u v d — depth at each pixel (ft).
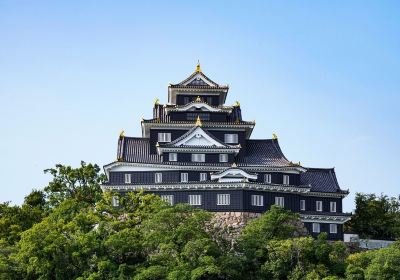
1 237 412.77
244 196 424.87
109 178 442.09
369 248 438.40
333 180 464.65
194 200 427.33
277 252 357.41
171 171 442.09
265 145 472.03
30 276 356.79
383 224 486.38
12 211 433.89
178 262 351.67
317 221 443.32
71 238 366.84
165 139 460.55
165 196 430.61
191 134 448.65
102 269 345.10
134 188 432.25
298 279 349.20
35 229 362.33
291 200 440.45
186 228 356.38
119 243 354.13
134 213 392.47
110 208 397.19
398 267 350.43
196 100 467.93
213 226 388.98
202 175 442.91
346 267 359.87
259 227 381.19
